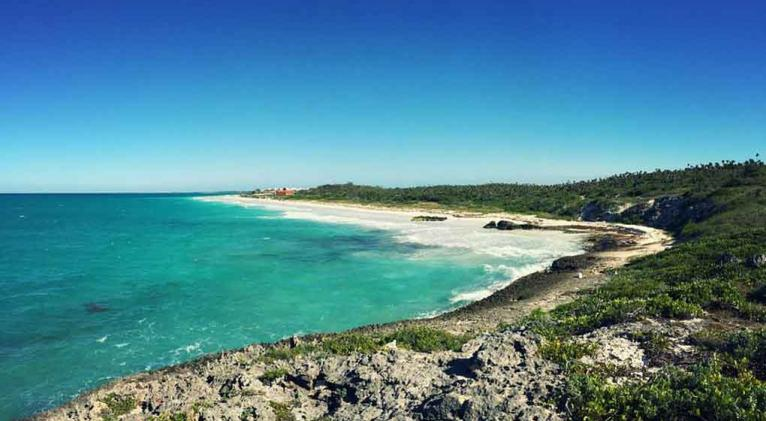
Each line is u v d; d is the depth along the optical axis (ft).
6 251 197.67
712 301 58.23
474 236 231.50
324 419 35.96
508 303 100.99
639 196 318.65
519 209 389.60
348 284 128.47
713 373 33.86
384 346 55.88
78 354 79.25
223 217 406.41
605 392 31.68
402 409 34.32
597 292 90.38
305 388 42.91
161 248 203.00
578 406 30.55
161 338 86.99
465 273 140.67
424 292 118.52
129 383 65.72
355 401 38.24
